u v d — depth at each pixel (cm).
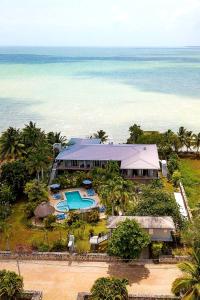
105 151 8219
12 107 16400
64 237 5609
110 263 4728
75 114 14875
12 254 4931
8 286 3769
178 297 3794
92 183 7350
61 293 4191
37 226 6016
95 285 3709
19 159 7750
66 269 4644
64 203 6806
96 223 6012
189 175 8175
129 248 4462
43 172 7575
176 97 18375
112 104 16838
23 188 7050
